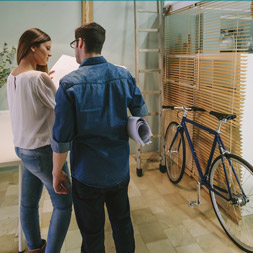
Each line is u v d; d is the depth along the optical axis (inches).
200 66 103.2
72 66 78.5
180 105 122.1
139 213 96.5
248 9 92.8
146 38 134.0
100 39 51.1
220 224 87.9
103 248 60.7
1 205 101.0
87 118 48.7
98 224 58.2
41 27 120.4
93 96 48.4
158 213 96.4
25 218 69.7
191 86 110.3
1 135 90.2
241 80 81.8
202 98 103.0
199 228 87.9
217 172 96.5
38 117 57.3
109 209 61.7
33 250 73.5
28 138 58.1
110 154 53.8
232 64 84.7
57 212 64.8
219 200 97.9
